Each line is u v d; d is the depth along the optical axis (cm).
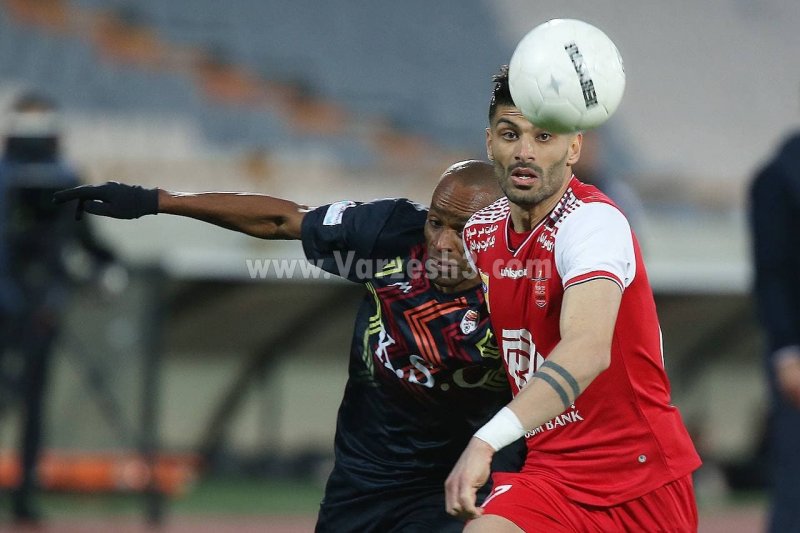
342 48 5872
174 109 5331
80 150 4969
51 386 3219
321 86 5669
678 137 5809
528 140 1188
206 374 4481
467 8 6250
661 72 6206
